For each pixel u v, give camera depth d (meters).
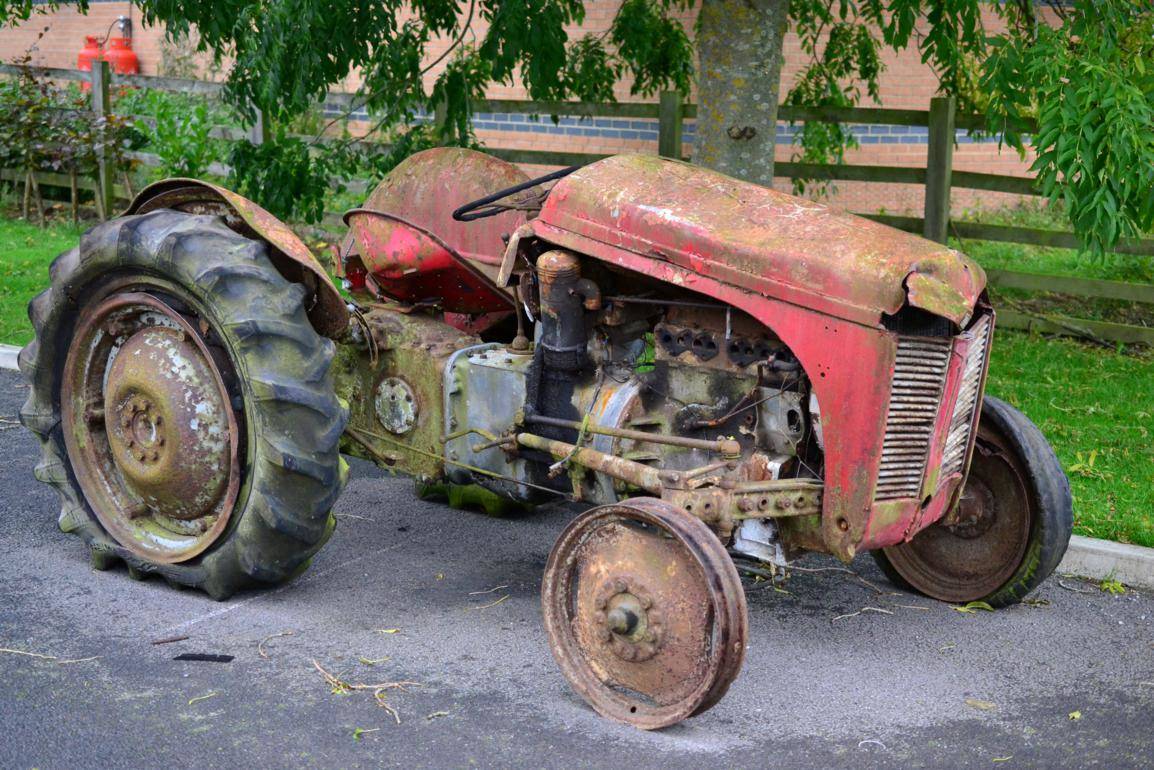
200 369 4.64
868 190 12.09
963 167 12.35
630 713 3.87
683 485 3.96
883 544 4.09
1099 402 7.25
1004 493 4.80
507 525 5.65
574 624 4.07
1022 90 7.02
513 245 4.42
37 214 12.84
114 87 13.17
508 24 6.99
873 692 4.09
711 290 4.06
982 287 4.11
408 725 3.78
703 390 4.29
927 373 3.98
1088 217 6.42
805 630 4.59
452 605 4.73
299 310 4.53
